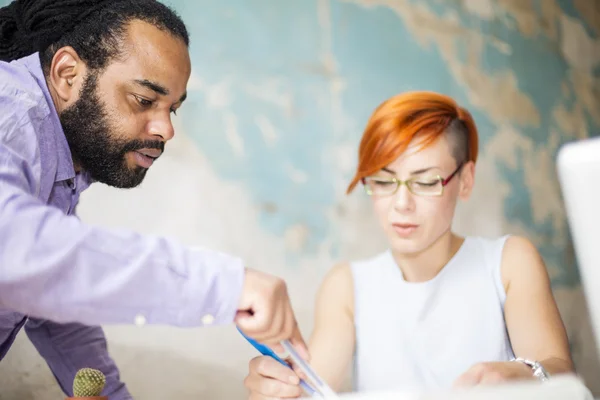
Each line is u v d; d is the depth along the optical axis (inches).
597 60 129.2
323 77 83.3
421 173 49.8
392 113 49.9
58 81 37.2
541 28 118.1
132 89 37.1
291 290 75.3
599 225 12.9
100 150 37.7
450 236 53.1
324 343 51.8
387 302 52.2
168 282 25.7
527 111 111.2
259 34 78.1
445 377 48.9
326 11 85.2
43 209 26.0
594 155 12.6
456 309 50.3
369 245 83.0
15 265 24.7
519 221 104.4
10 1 60.1
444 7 101.1
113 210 63.6
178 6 71.2
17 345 56.7
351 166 83.7
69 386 46.8
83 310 25.5
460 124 51.2
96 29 37.0
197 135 71.0
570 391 13.4
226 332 69.2
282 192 76.7
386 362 50.8
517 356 47.3
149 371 63.4
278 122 78.0
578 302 109.2
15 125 31.8
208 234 70.0
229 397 68.2
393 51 92.2
